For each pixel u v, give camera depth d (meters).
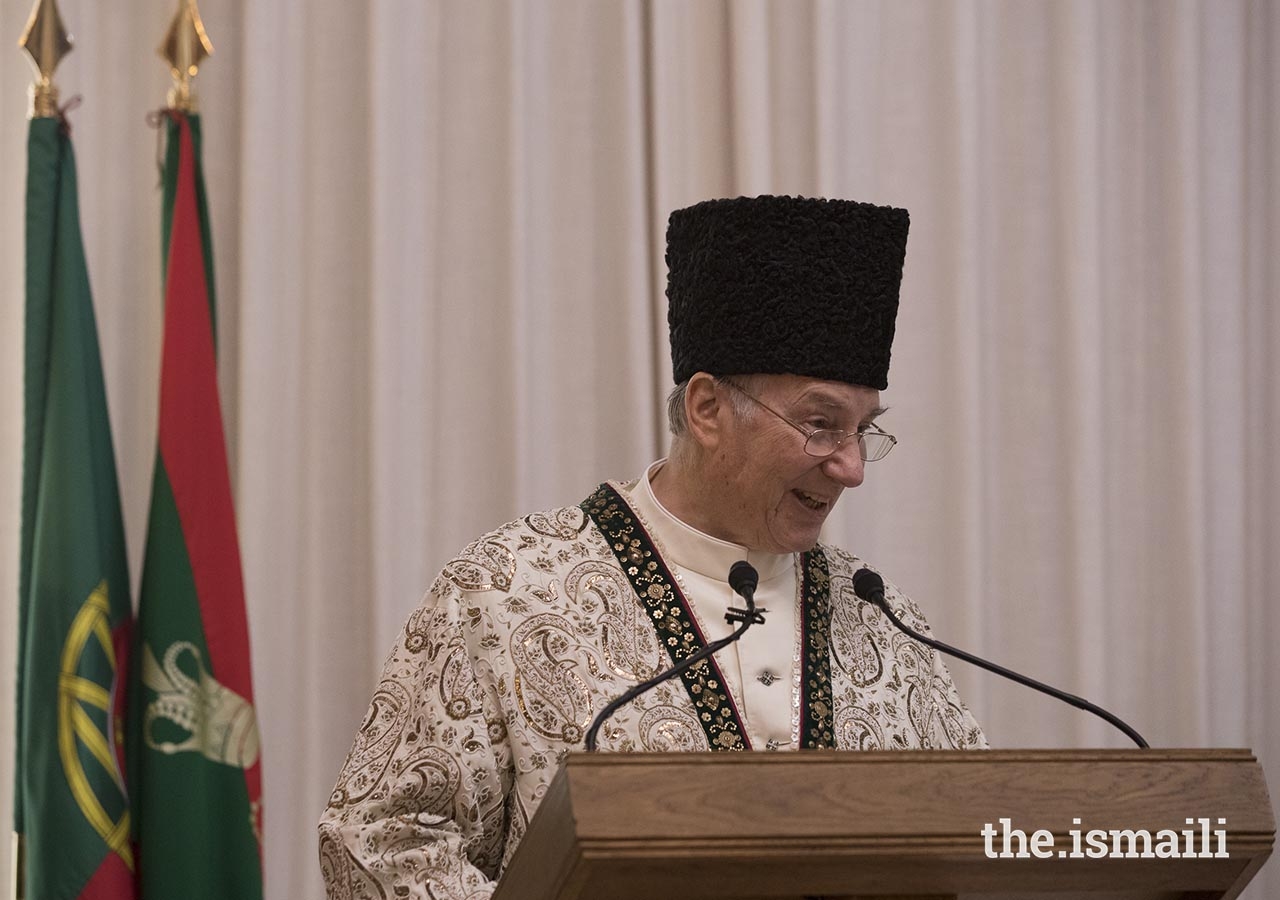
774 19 16.95
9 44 14.99
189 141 13.88
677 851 5.45
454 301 15.83
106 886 12.51
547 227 16.22
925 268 17.08
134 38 15.35
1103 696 16.89
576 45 16.45
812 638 8.89
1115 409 17.70
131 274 15.07
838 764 5.69
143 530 14.84
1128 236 17.91
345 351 15.48
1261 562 18.05
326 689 15.13
